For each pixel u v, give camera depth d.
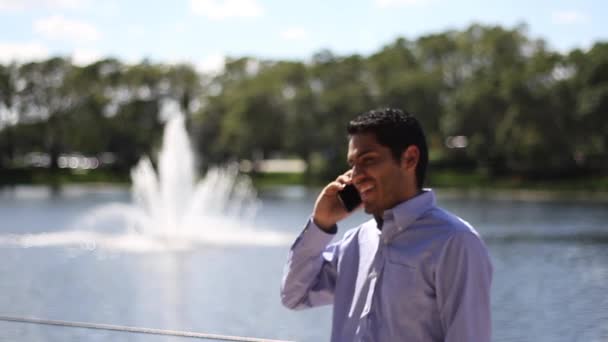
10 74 76.38
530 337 10.99
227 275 17.25
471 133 65.44
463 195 55.81
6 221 32.69
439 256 2.69
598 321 11.83
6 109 76.81
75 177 76.25
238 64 79.62
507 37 66.88
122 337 4.61
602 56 55.47
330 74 70.88
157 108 80.00
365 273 2.89
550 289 15.09
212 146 77.25
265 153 78.12
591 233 27.33
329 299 3.22
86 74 77.56
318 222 3.10
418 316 2.72
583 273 17.33
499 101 61.19
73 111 77.94
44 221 32.41
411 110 64.69
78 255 20.86
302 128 68.94
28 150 81.56
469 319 2.63
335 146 68.56
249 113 69.38
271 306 13.52
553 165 61.31
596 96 54.56
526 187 59.31
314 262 3.16
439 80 65.69
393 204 2.85
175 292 14.98
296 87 72.31
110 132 78.75
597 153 61.47
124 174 78.88
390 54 70.81
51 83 77.31
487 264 2.70
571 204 45.38
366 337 2.80
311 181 71.12
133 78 79.00
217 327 11.89
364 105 65.81
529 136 59.22
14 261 19.72
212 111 76.06
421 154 2.87
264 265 18.86
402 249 2.78
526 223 31.78
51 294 14.76
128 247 22.48
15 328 5.06
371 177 2.83
